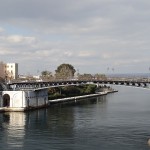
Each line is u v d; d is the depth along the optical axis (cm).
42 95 18338
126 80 16188
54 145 9462
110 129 11519
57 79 19800
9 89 18062
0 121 13425
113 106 18950
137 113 15538
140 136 10388
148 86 15812
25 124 12706
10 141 9969
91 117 14312
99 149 9012
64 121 13362
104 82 17512
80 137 10381
